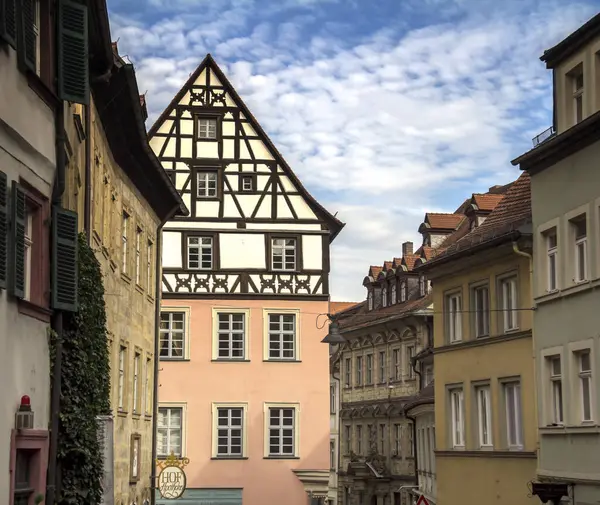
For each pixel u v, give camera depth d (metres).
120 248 24.80
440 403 31.89
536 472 25.81
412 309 50.50
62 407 14.62
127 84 20.75
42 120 13.44
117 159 24.28
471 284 30.09
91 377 15.52
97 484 15.77
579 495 23.14
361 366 58.38
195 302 42.16
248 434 41.62
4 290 11.86
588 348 23.02
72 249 14.18
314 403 42.00
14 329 12.27
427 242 54.81
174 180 42.56
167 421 41.59
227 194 42.78
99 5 15.11
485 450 28.88
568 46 24.09
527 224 26.25
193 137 42.94
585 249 23.45
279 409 41.97
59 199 14.09
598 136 22.56
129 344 25.95
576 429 23.38
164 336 42.03
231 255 42.56
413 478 49.75
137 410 27.77
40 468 13.30
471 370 29.84
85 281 15.52
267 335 42.25
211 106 43.09
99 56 17.23
